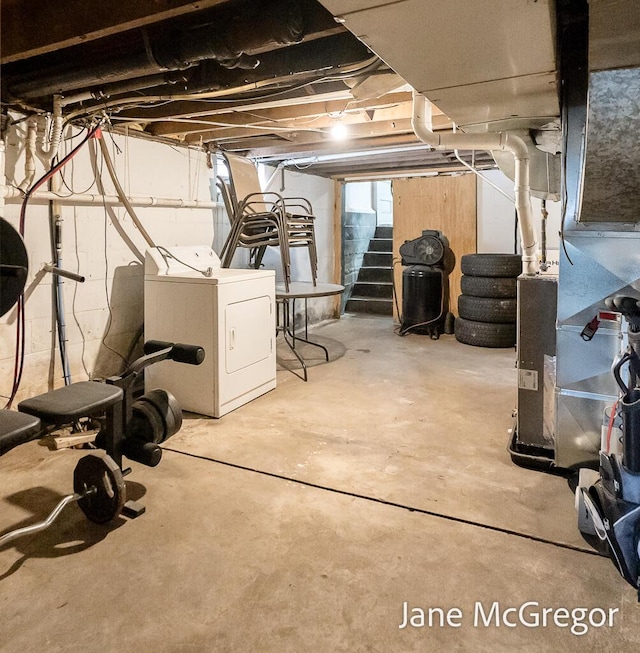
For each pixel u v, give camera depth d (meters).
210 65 2.42
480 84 1.85
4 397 2.94
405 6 1.26
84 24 1.90
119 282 3.63
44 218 3.10
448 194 5.77
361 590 1.62
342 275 6.62
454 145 2.53
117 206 3.57
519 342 2.49
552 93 1.95
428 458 2.56
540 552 1.80
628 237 2.06
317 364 4.41
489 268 5.01
